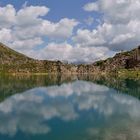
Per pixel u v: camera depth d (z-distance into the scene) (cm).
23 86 16788
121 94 12288
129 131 5691
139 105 9112
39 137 5450
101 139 5200
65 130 5909
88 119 6962
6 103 9656
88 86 16938
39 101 10188
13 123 6594
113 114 7550
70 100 10456
